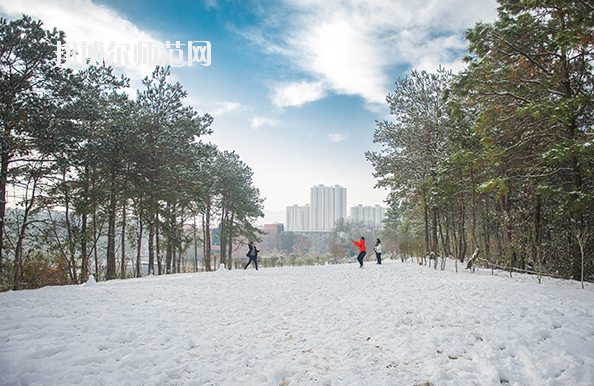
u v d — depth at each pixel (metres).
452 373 3.46
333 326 5.32
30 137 15.07
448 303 6.49
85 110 16.44
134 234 22.28
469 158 12.69
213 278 13.05
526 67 11.14
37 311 6.16
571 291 7.86
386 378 3.33
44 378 3.24
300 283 10.88
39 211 17.27
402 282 10.28
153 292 8.84
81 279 18.31
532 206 14.13
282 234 99.56
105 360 3.83
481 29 11.31
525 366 3.47
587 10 9.05
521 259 13.35
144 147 18.36
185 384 3.26
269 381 3.29
